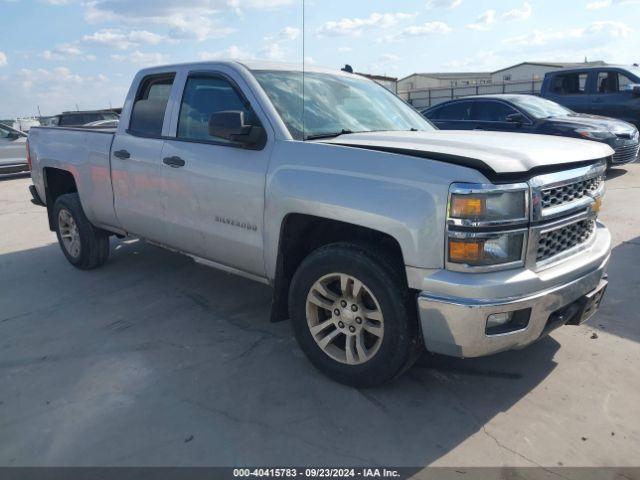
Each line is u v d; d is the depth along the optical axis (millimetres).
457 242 2555
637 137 9555
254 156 3389
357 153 2924
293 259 3408
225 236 3646
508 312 2605
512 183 2588
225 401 3020
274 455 2572
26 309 4449
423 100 34250
